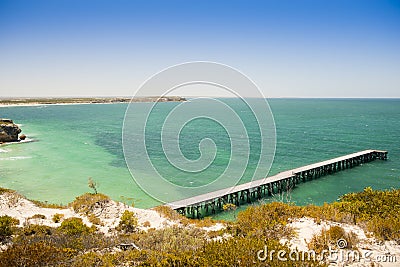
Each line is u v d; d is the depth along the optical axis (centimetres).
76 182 3288
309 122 10006
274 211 1322
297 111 15712
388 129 8069
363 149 5359
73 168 3894
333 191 3216
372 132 7506
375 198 1636
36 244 935
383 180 3581
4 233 1208
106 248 1047
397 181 3534
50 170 3794
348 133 7338
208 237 1199
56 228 1457
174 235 1186
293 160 4506
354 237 974
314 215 1280
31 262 808
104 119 11019
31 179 3391
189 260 778
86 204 1956
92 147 5403
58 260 838
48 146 5538
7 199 1945
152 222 1816
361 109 17825
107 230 1614
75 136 6819
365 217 1265
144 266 778
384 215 1327
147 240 1138
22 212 1830
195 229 1345
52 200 2730
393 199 1599
